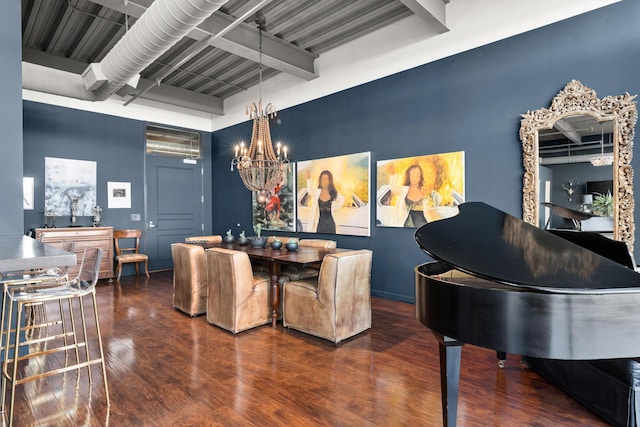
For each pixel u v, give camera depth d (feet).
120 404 6.91
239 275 10.94
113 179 20.54
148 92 20.11
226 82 20.79
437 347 9.82
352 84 16.16
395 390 7.47
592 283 4.83
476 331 4.99
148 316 12.69
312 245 14.79
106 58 12.46
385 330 11.21
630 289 4.45
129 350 9.59
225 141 23.72
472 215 7.74
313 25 14.65
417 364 8.73
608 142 9.85
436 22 12.61
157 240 22.36
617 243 6.85
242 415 6.55
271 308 11.85
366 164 15.57
